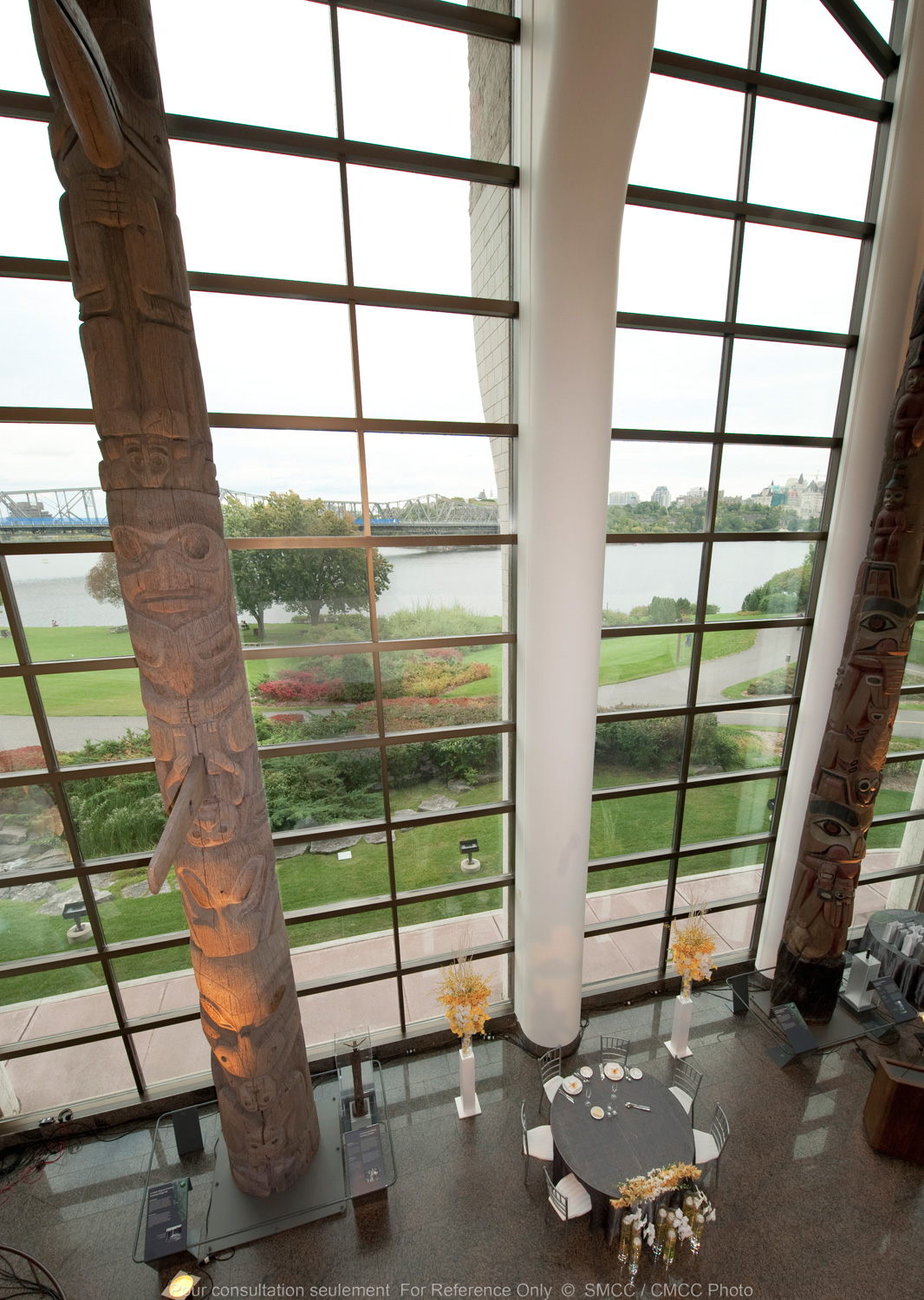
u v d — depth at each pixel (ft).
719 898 21.80
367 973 18.37
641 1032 19.66
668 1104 15.01
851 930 24.36
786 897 20.48
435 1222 14.11
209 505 10.17
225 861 11.40
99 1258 13.76
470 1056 16.46
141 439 9.21
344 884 17.58
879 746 17.11
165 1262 13.28
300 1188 14.32
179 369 9.36
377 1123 15.34
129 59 8.33
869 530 17.49
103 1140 16.49
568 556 14.06
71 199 8.41
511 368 15.44
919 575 16.12
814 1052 18.92
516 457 15.83
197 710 10.50
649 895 20.94
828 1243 13.53
